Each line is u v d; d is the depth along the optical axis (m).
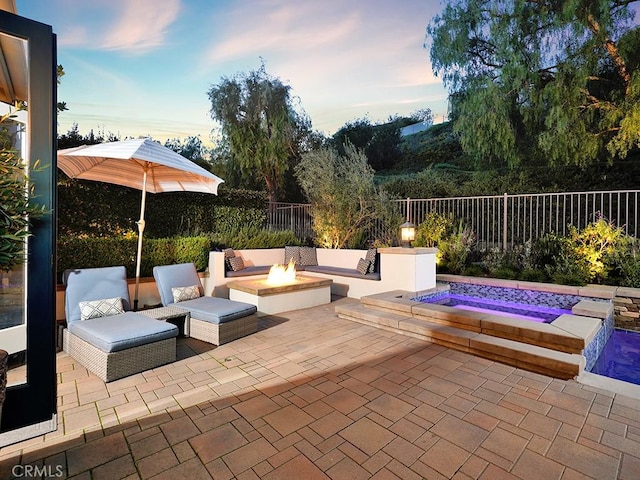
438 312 4.52
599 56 8.64
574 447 2.20
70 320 3.88
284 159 15.00
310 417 2.56
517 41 9.54
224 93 14.26
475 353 3.82
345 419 2.53
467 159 14.30
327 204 9.42
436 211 8.75
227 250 7.05
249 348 4.06
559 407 2.69
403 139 18.61
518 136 10.55
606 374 3.94
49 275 2.23
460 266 7.61
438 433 2.36
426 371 3.38
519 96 9.97
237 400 2.82
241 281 6.25
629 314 5.41
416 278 6.09
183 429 2.42
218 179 5.49
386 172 18.17
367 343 4.22
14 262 2.06
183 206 8.16
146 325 3.60
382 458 2.11
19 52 2.23
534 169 10.57
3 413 2.09
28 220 2.05
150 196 7.59
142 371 3.38
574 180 9.85
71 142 6.96
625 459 2.08
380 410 2.65
